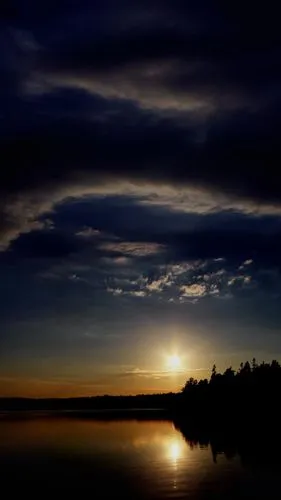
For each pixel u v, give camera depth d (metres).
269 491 40.56
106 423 123.06
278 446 70.88
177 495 39.47
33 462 54.78
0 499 38.56
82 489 41.47
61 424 118.25
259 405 146.75
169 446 70.31
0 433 91.44
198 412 169.38
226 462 54.75
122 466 51.84
